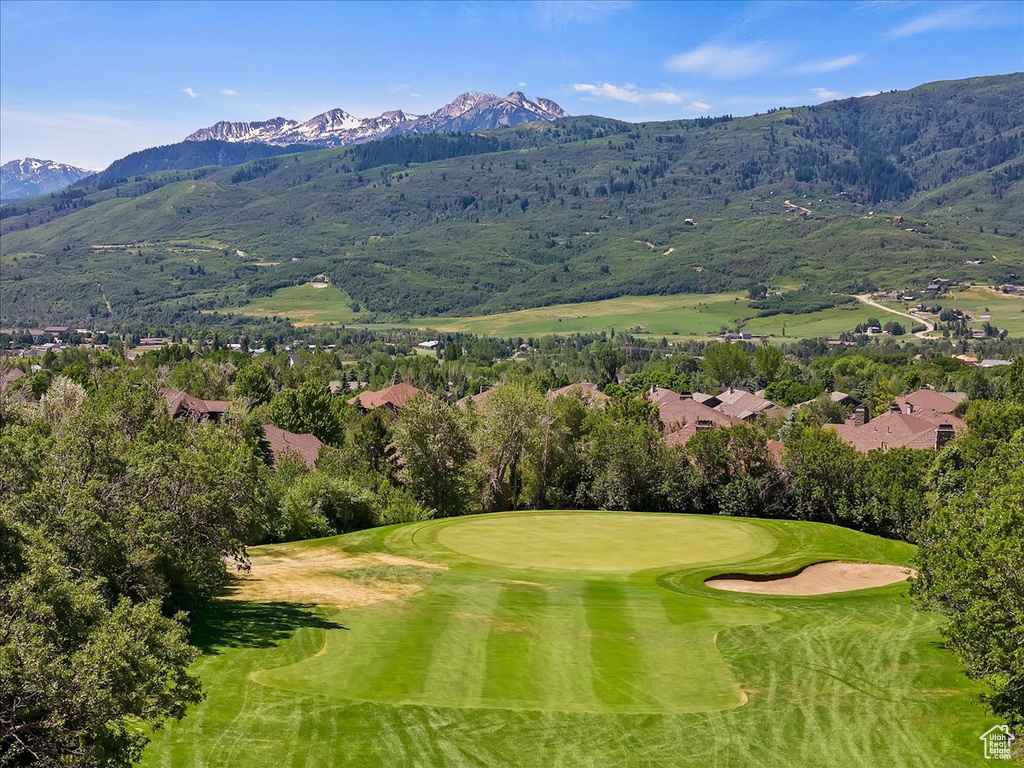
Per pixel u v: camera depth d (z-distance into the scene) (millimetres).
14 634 16094
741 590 39188
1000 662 21969
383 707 22656
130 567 26094
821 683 25703
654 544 48562
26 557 18281
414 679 24891
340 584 37594
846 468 62000
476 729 21750
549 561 43719
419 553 45844
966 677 26078
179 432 43469
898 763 20781
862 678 26156
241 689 23469
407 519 63594
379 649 27562
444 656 27125
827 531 53344
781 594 38375
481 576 39719
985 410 71188
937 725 22781
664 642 29391
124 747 16891
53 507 23906
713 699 24328
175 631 18797
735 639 29844
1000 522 23109
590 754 20797
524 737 21453
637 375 181875
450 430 70688
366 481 67312
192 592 30078
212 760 19438
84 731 15734
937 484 56031
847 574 43219
